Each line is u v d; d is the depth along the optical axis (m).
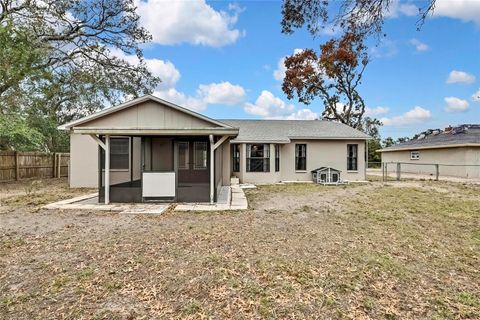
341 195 11.02
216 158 10.02
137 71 19.67
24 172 15.33
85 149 13.42
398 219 7.14
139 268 4.00
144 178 9.15
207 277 3.72
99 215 7.41
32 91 16.02
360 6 4.75
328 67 24.73
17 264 4.12
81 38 17.77
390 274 3.93
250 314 2.92
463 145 18.89
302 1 4.94
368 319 2.88
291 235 5.65
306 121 19.48
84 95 18.66
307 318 2.87
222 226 6.31
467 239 5.57
